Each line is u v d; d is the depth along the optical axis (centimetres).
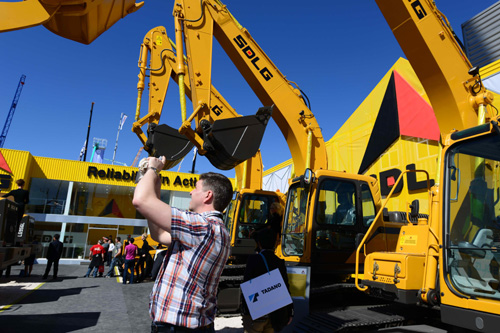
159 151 667
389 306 468
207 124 498
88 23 320
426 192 1169
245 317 283
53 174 2275
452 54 537
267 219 872
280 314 279
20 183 816
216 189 175
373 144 1448
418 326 396
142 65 857
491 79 1016
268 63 714
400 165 1300
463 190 331
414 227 454
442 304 322
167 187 2495
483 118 486
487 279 289
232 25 702
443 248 330
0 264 587
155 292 151
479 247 303
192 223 150
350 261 582
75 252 2302
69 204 2303
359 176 634
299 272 464
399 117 1328
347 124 1636
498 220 298
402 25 546
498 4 1146
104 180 2370
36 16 272
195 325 143
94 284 1090
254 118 500
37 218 2212
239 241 827
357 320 397
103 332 528
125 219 2431
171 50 899
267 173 2506
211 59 593
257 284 242
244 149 486
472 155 332
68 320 592
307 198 591
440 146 405
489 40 1159
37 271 1471
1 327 521
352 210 612
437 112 549
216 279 156
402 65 1355
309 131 697
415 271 380
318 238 570
